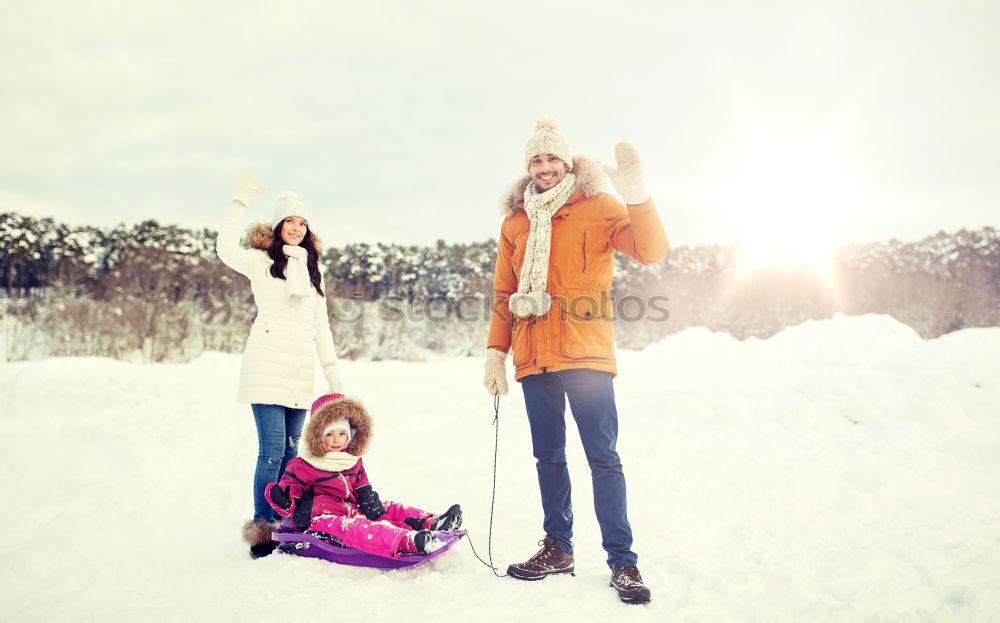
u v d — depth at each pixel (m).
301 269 3.46
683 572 2.61
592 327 2.66
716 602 2.25
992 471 3.93
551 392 2.77
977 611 1.97
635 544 3.07
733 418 5.38
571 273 2.71
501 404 6.87
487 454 5.03
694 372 8.50
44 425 6.59
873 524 3.14
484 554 3.01
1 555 2.73
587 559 2.89
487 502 3.83
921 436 4.64
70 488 4.46
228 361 11.61
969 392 5.20
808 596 2.24
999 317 38.94
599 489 2.53
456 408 6.88
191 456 5.39
